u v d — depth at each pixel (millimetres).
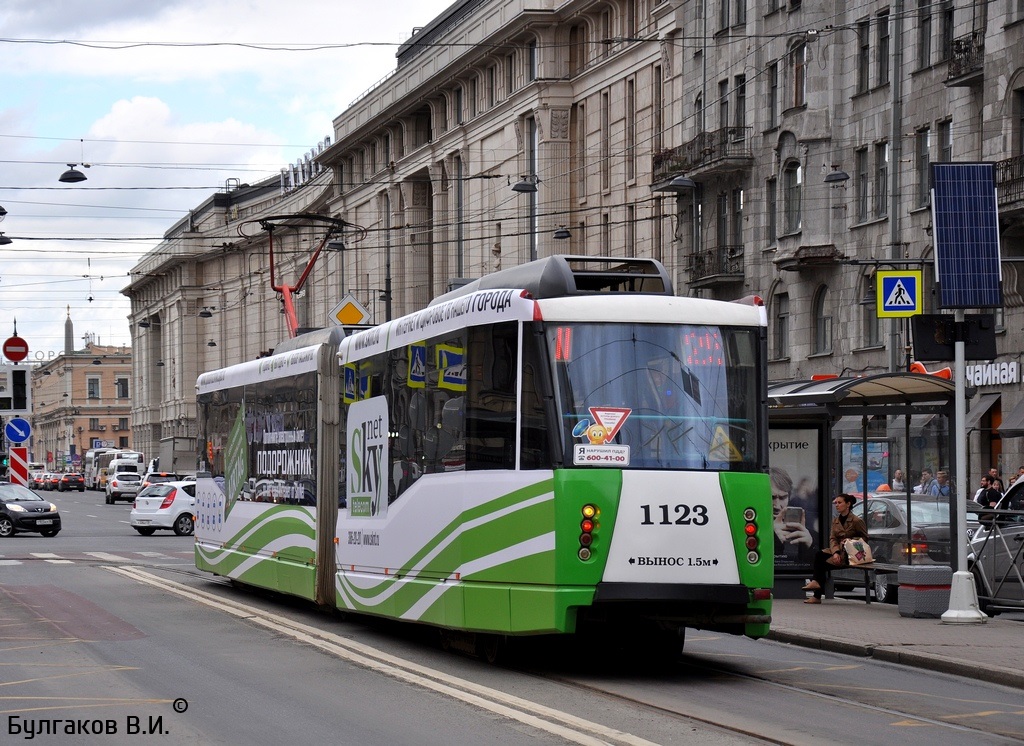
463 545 14414
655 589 13227
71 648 16281
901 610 19625
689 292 54156
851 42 46125
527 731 10836
